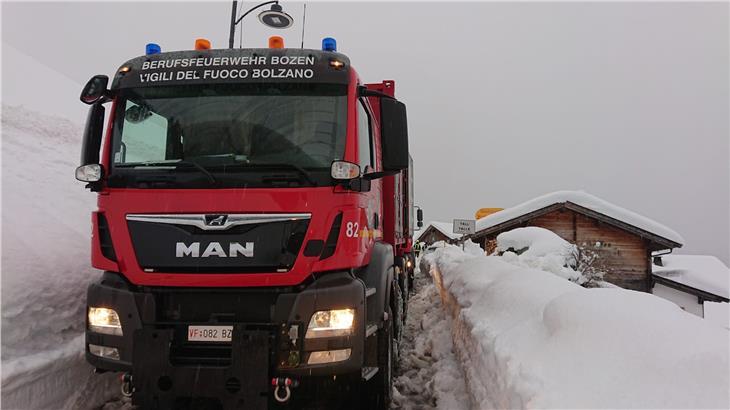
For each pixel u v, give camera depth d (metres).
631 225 18.03
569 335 2.67
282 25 7.73
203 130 3.69
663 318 2.40
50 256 4.86
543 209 19.00
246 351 3.12
